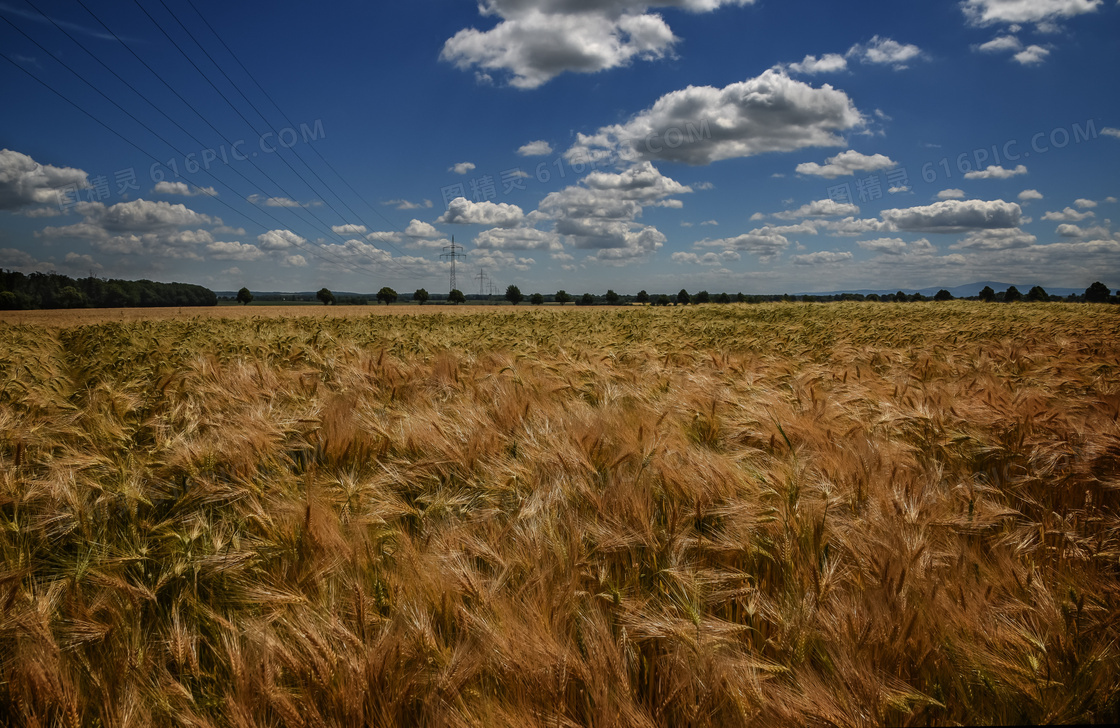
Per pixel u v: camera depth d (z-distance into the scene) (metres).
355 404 4.73
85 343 11.76
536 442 3.68
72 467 3.04
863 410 4.94
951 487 3.28
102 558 2.34
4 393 4.82
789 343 12.12
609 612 2.18
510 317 24.47
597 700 1.72
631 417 4.41
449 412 4.52
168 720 1.73
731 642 2.01
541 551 2.38
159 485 3.12
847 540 2.45
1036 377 6.66
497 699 1.82
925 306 38.72
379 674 1.76
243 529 2.69
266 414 4.29
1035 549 2.61
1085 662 1.87
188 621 2.17
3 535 2.47
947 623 2.05
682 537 2.51
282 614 2.05
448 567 2.21
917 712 1.72
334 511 2.81
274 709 1.65
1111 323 18.78
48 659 1.76
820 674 1.96
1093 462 3.43
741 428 4.05
